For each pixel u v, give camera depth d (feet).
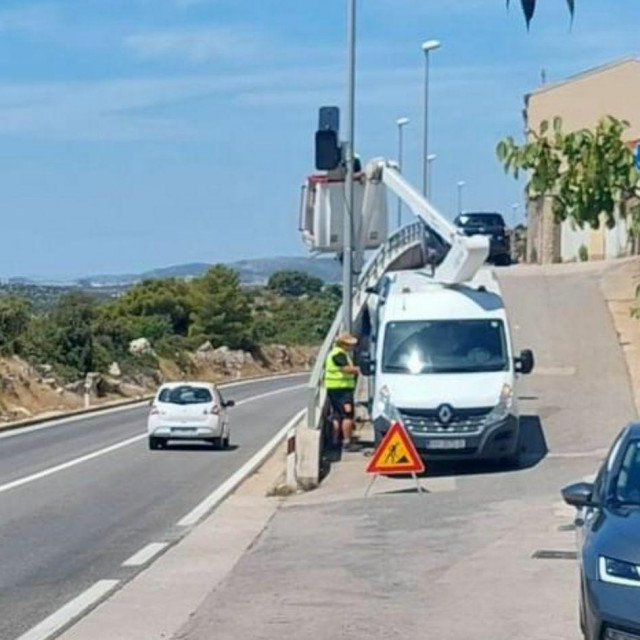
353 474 78.23
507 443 77.41
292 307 414.21
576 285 144.97
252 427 144.15
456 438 76.28
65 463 99.96
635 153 36.94
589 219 37.42
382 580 45.39
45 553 54.49
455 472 77.46
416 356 79.30
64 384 203.10
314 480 75.10
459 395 76.84
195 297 325.42
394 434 70.79
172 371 268.00
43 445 119.96
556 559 47.83
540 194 37.78
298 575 47.06
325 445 87.71
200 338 316.40
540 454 83.51
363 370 83.46
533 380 109.40
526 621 38.34
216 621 39.45
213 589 45.11
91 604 43.19
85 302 238.48
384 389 78.33
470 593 42.55
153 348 271.90
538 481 71.56
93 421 158.92
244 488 80.74
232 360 309.42
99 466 97.09
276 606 41.52
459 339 79.87
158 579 47.98
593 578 30.35
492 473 76.13
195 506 71.31
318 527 59.41
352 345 89.86
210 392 114.52
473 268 81.82
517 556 48.70
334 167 85.46
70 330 217.36
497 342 79.82
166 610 42.11
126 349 249.14
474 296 81.66
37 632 38.83
